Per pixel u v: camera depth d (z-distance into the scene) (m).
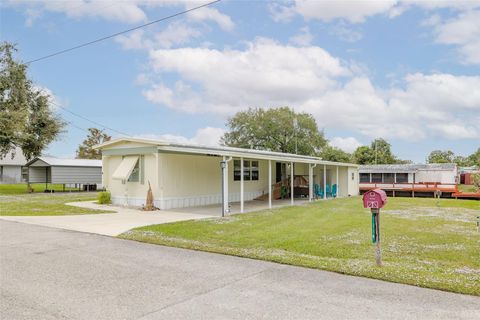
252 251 7.16
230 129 46.53
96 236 8.89
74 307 4.20
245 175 19.89
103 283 5.12
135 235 8.86
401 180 34.19
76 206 15.96
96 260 6.48
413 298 4.52
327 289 4.88
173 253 7.09
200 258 6.67
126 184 16.39
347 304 4.32
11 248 7.45
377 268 5.82
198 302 4.39
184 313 4.04
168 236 8.83
